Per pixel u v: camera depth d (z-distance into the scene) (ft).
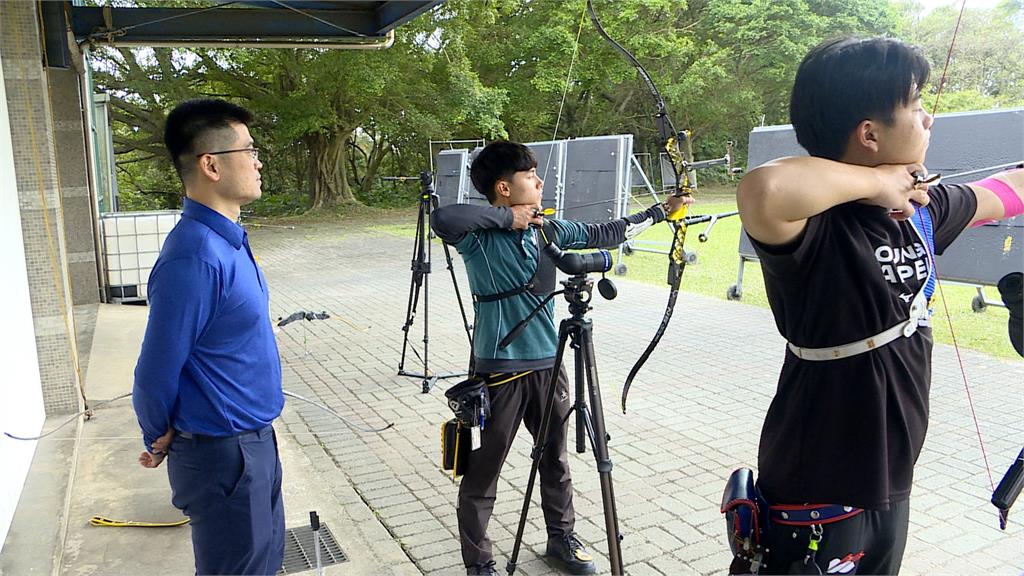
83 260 23.85
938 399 14.71
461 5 59.57
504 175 8.01
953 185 4.77
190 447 6.09
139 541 9.11
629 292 26.76
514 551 8.09
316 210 66.18
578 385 7.20
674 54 63.52
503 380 8.09
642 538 9.64
